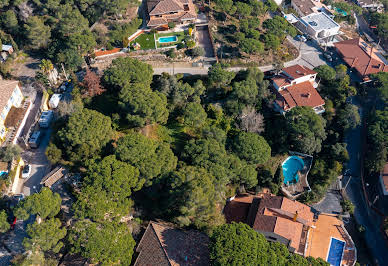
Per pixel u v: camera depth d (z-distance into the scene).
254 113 96.06
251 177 82.88
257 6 132.88
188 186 68.69
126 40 108.19
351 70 126.06
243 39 114.56
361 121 111.50
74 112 81.12
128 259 61.94
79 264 63.03
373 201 93.62
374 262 82.75
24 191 72.44
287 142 99.44
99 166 67.19
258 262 61.16
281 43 128.25
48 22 106.44
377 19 153.12
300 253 76.81
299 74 108.19
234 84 98.31
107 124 77.38
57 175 72.50
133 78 90.06
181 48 111.44
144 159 71.75
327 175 94.44
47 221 59.69
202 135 88.44
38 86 91.62
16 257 58.88
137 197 74.50
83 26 104.00
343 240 83.06
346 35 146.50
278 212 82.00
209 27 122.94
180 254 66.50
